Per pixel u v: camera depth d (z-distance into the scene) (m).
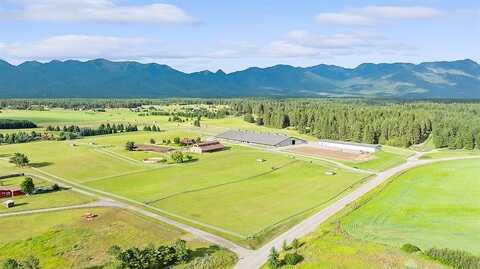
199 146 181.38
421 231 85.31
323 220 94.81
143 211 100.88
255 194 117.94
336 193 119.81
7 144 195.88
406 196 113.06
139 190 120.44
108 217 94.25
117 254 70.38
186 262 72.38
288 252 73.88
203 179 134.38
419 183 128.38
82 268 71.44
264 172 145.25
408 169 152.12
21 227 88.81
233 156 171.38
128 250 70.62
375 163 163.62
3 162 154.75
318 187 126.44
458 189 120.50
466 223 90.75
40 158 162.25
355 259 69.00
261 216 98.81
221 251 77.56
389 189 121.19
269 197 115.12
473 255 69.12
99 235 84.31
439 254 68.56
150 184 127.50
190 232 87.75
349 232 84.25
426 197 112.06
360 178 138.88
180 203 108.25
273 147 198.12
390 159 172.62
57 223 90.56
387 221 92.00
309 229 89.19
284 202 110.56
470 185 125.06
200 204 107.75
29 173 139.50
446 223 90.69
